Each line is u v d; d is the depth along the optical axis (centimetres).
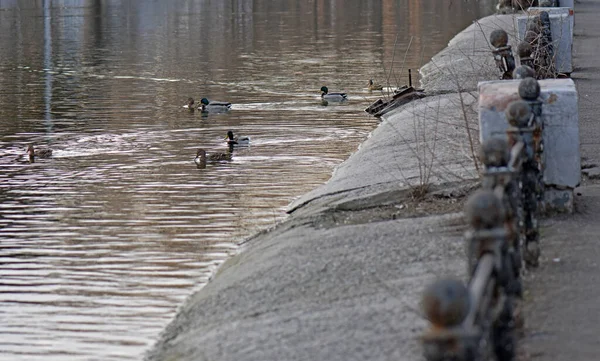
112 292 1529
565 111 1399
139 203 2166
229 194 2227
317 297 1198
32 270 1661
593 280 1135
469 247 817
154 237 1859
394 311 1091
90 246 1809
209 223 1953
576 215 1426
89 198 2238
